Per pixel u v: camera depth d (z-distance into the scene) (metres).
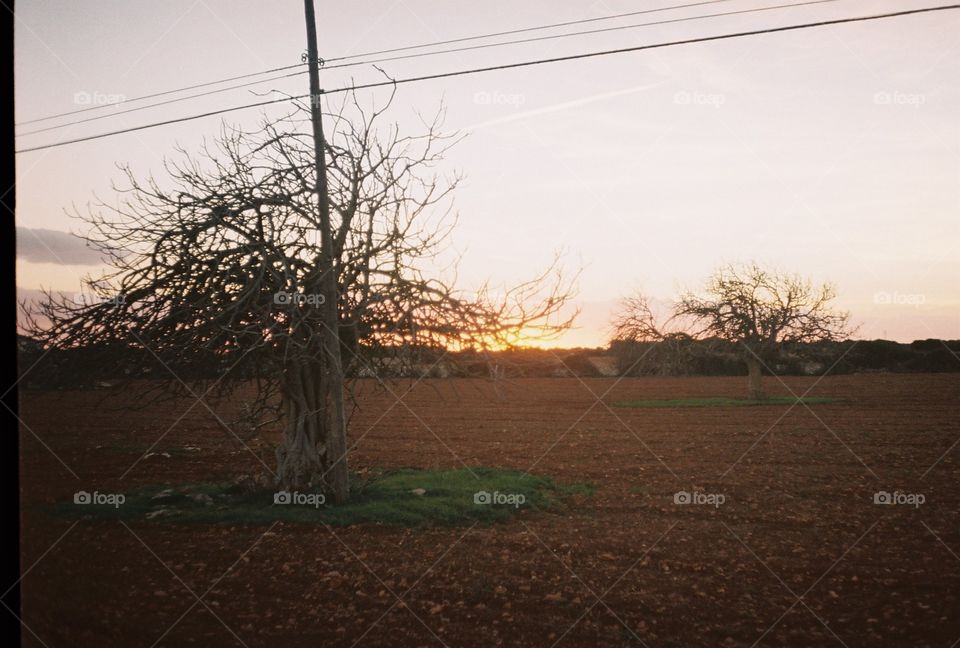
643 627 8.59
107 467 21.48
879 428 31.11
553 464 21.83
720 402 45.69
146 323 13.71
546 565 11.18
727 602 9.48
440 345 13.65
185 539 12.75
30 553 11.88
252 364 14.74
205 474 20.16
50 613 9.00
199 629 8.54
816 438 27.94
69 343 13.38
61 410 40.66
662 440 27.75
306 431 15.77
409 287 13.85
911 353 85.69
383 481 17.84
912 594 9.77
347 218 14.48
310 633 8.44
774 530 13.57
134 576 10.62
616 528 13.73
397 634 8.41
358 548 12.12
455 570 10.90
